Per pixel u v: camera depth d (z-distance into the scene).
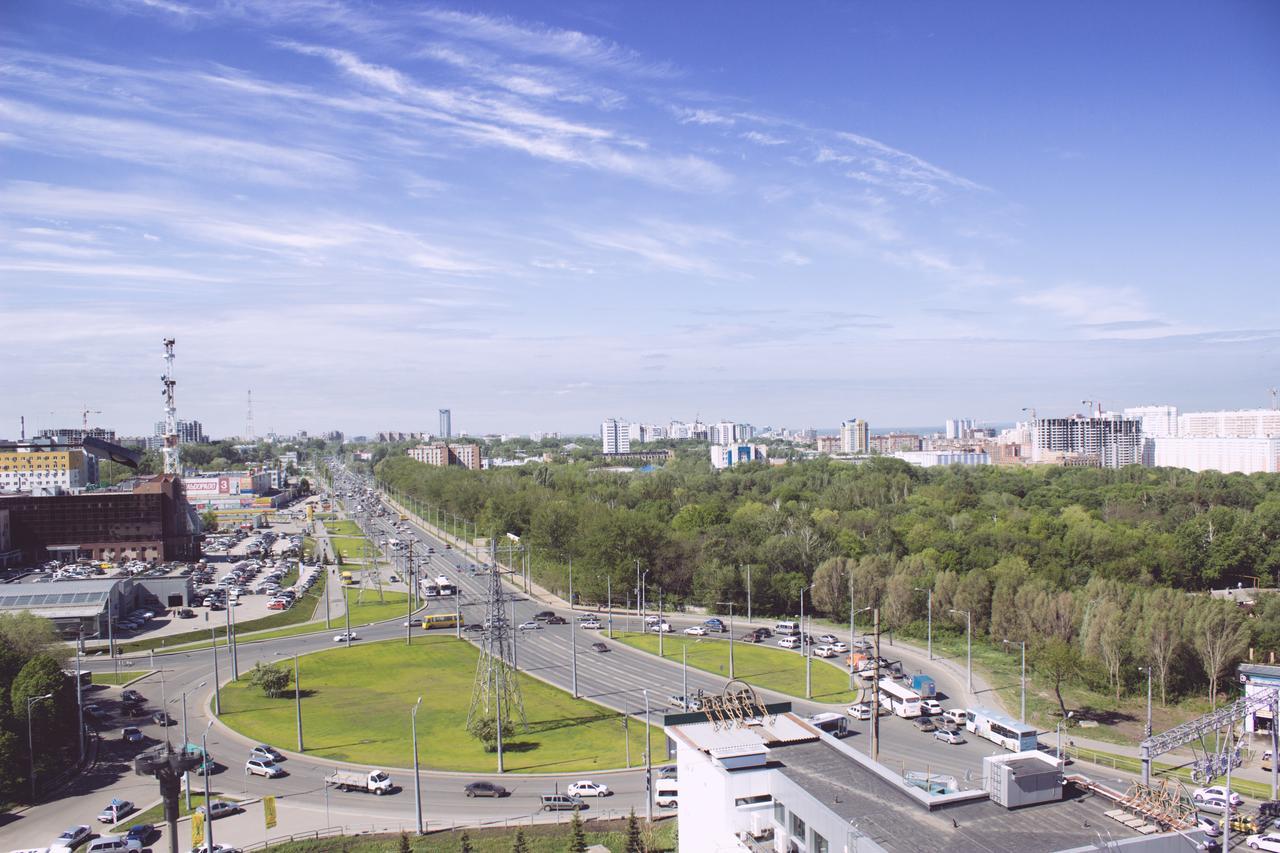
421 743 132.00
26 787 112.19
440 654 188.62
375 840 97.38
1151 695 145.38
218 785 115.44
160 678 169.50
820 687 156.38
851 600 197.12
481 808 106.81
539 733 136.00
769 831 77.56
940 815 68.06
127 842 96.00
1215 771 102.81
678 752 87.00
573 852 87.38
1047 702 145.12
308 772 120.00
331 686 164.50
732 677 164.50
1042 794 69.56
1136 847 61.22
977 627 188.75
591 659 181.38
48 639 153.38
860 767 78.75
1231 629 146.00
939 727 131.75
